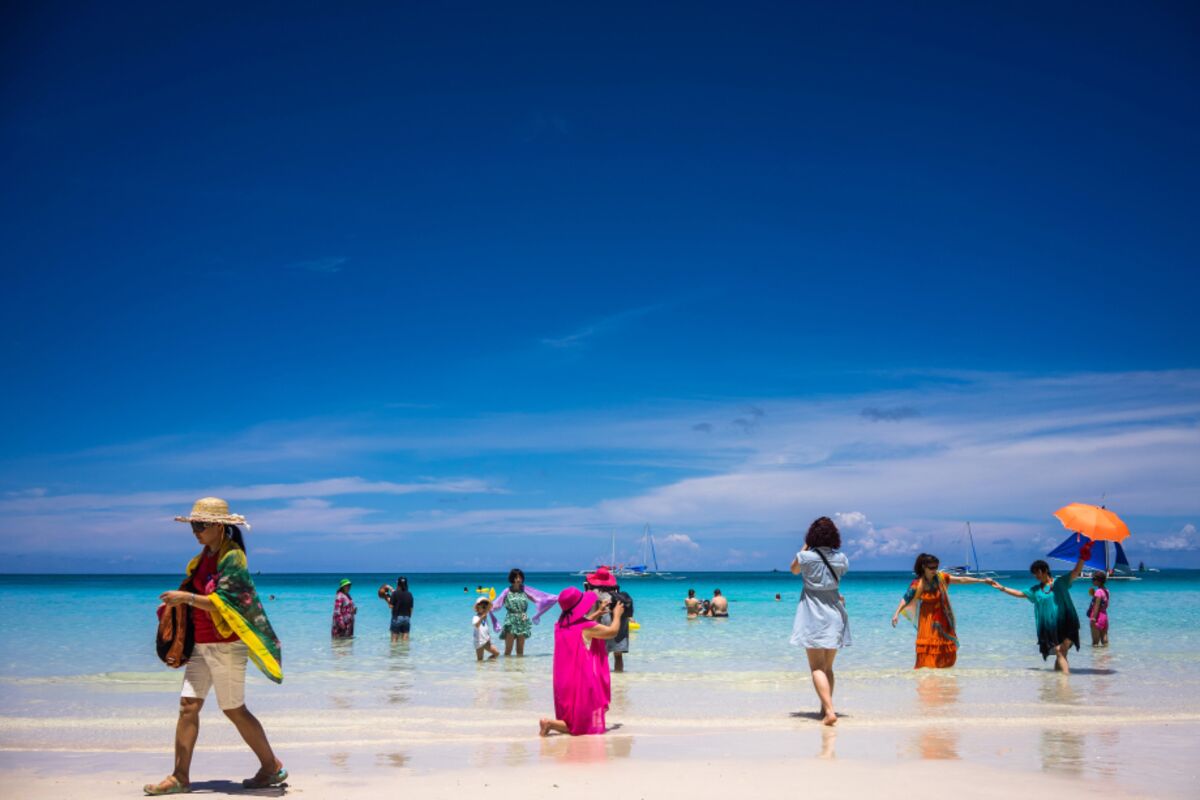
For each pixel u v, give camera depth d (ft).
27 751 26.53
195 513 19.79
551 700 38.52
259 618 20.07
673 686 42.78
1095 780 20.95
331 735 29.30
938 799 18.97
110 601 165.17
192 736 20.27
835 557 30.78
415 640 72.95
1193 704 35.58
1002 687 41.16
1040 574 47.75
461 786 20.42
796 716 32.91
